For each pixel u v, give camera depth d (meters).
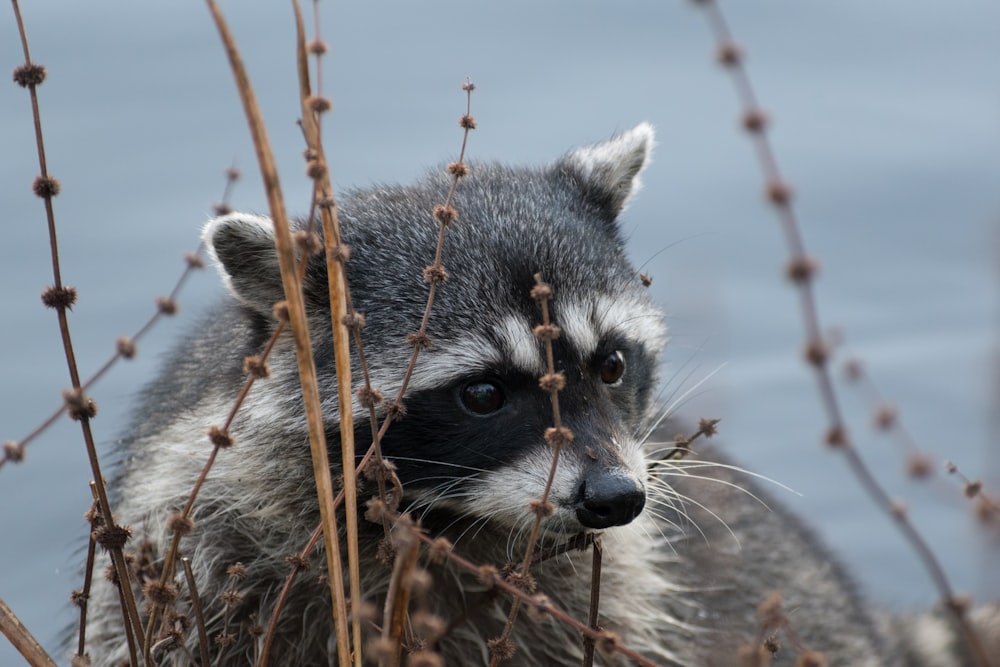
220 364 8.12
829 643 9.95
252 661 7.61
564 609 8.14
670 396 9.70
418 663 5.07
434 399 7.41
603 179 8.78
